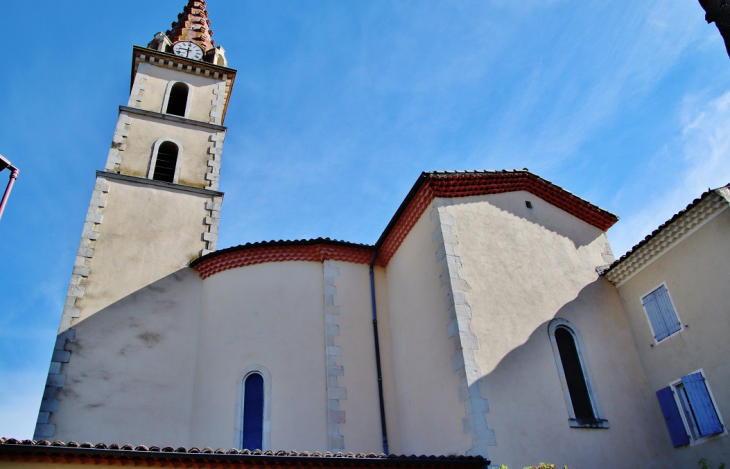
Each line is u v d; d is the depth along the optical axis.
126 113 21.75
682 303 13.35
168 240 18.61
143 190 19.55
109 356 15.55
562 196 16.42
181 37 25.78
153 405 15.10
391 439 14.32
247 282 16.38
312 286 16.16
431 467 10.78
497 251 14.38
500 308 13.38
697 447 12.46
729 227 12.38
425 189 14.79
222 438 14.12
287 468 10.09
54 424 14.12
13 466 8.87
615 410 13.10
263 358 15.07
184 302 17.17
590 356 13.73
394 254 16.59
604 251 16.28
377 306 16.25
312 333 15.42
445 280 13.46
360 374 14.98
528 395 12.37
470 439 11.57
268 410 14.30
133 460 9.40
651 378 13.88
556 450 11.88
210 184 20.97
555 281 14.66
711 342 12.52
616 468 12.21
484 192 15.42
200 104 23.53
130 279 17.20
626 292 15.03
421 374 13.91
